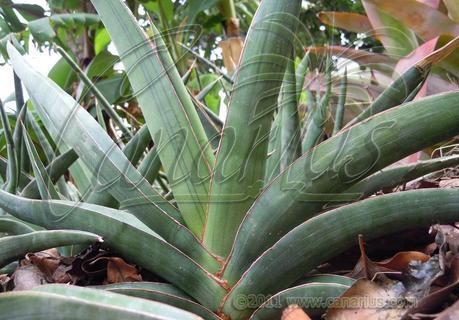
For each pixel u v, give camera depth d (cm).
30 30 147
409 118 48
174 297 51
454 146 86
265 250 52
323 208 53
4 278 65
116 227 54
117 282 60
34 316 40
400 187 75
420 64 59
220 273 53
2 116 70
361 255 55
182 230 54
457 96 48
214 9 202
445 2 124
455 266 47
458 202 51
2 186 73
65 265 64
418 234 58
